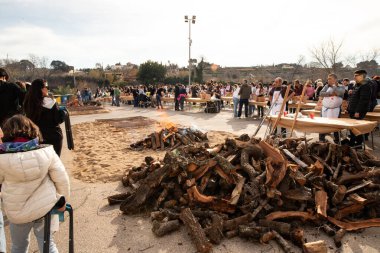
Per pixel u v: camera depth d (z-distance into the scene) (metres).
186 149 4.85
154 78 59.25
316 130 6.15
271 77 63.44
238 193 3.81
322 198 3.77
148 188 4.17
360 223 3.61
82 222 3.94
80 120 15.71
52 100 4.35
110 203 4.45
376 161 4.84
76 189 5.14
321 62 35.91
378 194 3.77
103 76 58.56
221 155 4.56
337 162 4.73
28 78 45.12
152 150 8.14
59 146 4.43
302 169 4.48
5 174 2.22
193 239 3.33
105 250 3.28
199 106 21.59
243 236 3.42
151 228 3.75
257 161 4.41
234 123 12.98
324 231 3.60
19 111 5.27
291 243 3.38
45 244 2.28
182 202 4.05
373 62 39.03
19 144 2.22
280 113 6.44
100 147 8.60
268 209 3.72
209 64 74.44
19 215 2.25
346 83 11.43
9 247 3.40
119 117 16.59
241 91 14.73
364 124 5.78
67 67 74.19
